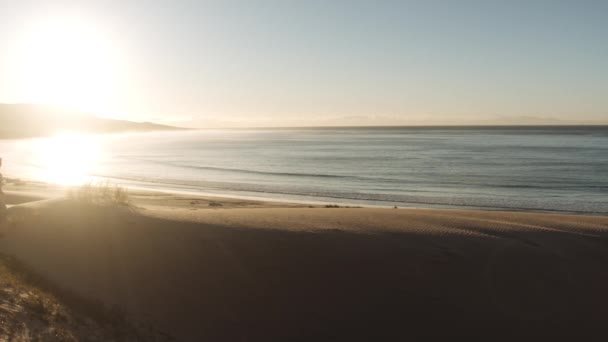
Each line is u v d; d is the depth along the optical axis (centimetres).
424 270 1359
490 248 1513
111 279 1308
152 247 1488
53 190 4275
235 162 8531
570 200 4125
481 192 4662
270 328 1171
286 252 1445
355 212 2102
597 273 1380
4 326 845
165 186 5259
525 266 1401
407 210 2262
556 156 8656
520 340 1142
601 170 6297
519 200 4138
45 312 982
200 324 1166
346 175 6222
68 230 1595
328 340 1140
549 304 1249
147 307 1202
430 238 1588
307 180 5738
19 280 1135
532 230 1738
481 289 1291
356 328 1173
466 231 1695
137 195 4000
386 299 1250
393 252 1451
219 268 1372
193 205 3381
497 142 14425
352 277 1323
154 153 11469
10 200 3281
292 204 3644
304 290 1284
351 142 16300
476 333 1158
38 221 1669
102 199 2052
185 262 1402
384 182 5491
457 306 1230
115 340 993
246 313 1212
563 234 1691
